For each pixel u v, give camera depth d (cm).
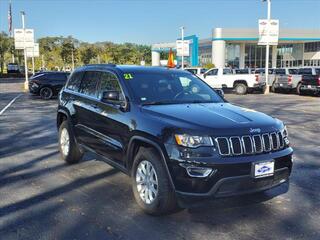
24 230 475
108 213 528
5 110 1742
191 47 5531
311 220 508
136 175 539
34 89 2377
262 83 2845
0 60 7788
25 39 3225
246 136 479
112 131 593
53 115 1568
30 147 938
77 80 760
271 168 487
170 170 477
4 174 709
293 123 1361
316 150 927
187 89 636
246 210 537
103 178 681
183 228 481
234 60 5984
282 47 6325
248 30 5403
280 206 554
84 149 705
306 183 662
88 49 8400
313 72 2762
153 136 499
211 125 479
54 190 621
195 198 463
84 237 457
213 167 456
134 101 571
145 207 521
